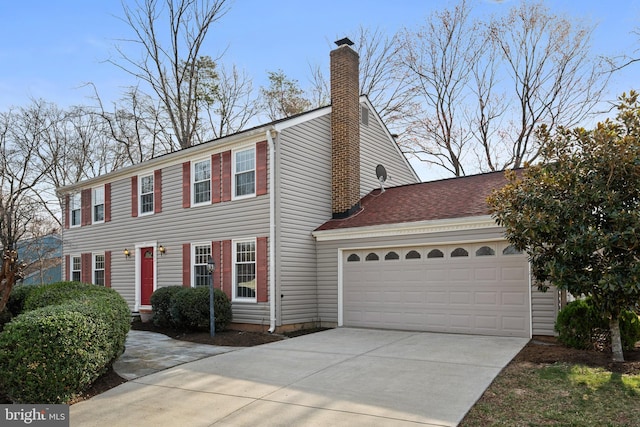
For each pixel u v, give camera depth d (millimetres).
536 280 8047
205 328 11820
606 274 6621
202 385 6715
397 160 17406
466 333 10492
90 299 7816
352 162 13828
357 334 10953
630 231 6410
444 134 26500
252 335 11164
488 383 6234
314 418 5195
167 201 14930
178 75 25516
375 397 5844
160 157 15008
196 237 13891
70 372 5848
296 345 9672
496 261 10242
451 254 10898
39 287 11414
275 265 11852
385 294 11820
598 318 7934
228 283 12867
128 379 7129
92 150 27188
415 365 7430
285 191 12266
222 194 13289
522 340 9375
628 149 6730
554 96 23297
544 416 4957
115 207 16938
